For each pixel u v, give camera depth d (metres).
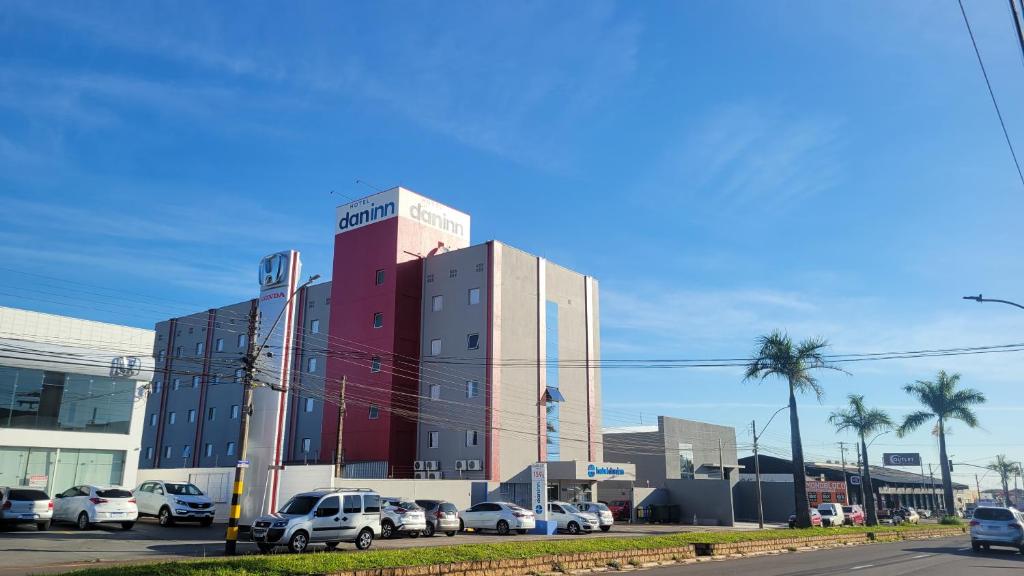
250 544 25.23
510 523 36.41
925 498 108.81
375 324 54.44
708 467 72.44
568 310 59.16
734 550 27.42
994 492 178.75
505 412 50.75
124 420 36.00
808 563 24.05
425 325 54.78
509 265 53.72
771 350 42.38
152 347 37.66
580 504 44.03
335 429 54.97
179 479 39.16
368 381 53.59
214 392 65.12
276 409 31.20
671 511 59.38
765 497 71.88
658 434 66.50
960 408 61.12
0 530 27.16
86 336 34.97
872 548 33.12
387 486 39.00
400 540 29.59
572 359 58.50
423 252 56.69
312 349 58.53
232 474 37.38
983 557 26.97
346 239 58.12
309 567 15.19
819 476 86.31
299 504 23.39
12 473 32.03
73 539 24.94
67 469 33.84
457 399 51.62
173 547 23.56
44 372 33.47
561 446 55.25
